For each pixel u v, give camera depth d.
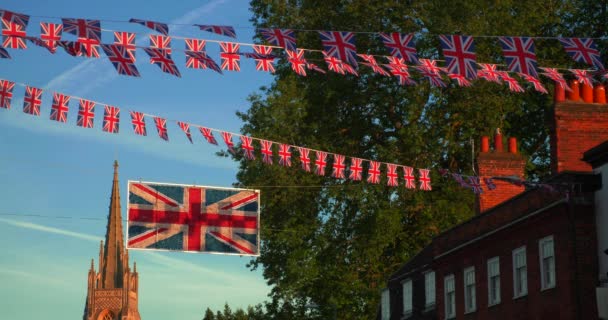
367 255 60.69
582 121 41.22
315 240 61.97
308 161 37.31
